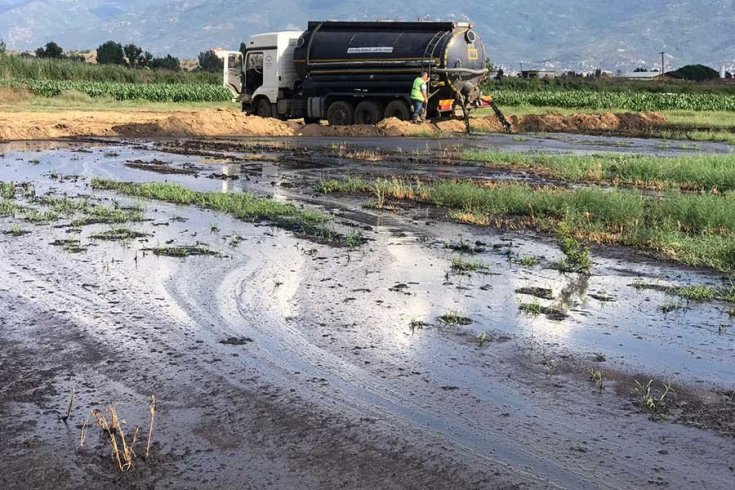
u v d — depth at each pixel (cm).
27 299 693
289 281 766
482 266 836
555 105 4856
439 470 406
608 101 4791
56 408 475
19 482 392
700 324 654
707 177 1491
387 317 658
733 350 593
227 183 1466
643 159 1739
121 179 1498
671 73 10338
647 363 563
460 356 570
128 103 4341
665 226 1028
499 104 4778
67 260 835
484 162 1883
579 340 610
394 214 1158
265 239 963
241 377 526
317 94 3102
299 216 1106
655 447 435
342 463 412
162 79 6081
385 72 2933
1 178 1480
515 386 518
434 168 1769
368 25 3008
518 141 2636
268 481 394
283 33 3139
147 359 556
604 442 440
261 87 3203
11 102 3928
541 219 1101
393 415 471
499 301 711
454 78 2883
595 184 1521
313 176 1595
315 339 602
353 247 923
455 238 987
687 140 2769
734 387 521
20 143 2245
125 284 746
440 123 3020
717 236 955
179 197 1230
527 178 1608
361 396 498
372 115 3014
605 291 751
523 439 442
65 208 1143
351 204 1242
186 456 419
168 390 504
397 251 907
